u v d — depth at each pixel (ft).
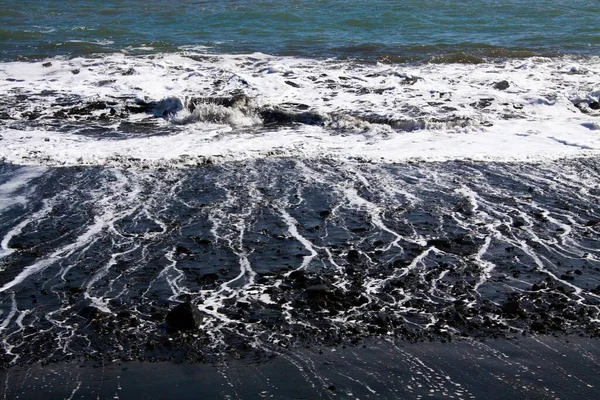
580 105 39.63
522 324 17.92
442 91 41.47
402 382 15.60
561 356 16.61
